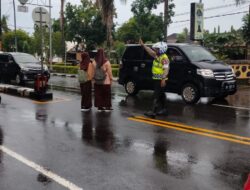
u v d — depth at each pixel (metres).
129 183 3.71
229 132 5.89
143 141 5.31
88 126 6.32
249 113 7.64
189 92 8.95
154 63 7.20
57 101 9.26
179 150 4.86
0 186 3.66
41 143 5.23
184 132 5.87
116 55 26.39
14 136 5.63
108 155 4.64
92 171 4.07
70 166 4.23
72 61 32.94
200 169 4.12
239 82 13.21
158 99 7.30
